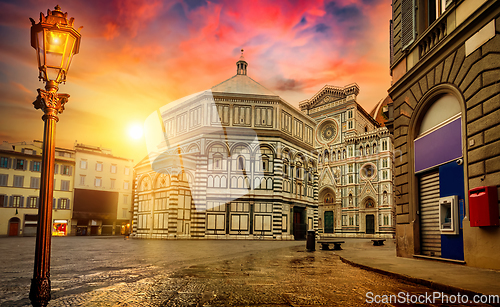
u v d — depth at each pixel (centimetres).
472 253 949
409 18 1329
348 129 5781
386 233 5091
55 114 481
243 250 1666
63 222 4516
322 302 539
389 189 5159
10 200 4284
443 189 1106
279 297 571
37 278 467
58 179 4491
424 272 822
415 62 1295
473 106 959
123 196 4959
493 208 863
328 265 1055
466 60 996
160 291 618
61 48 465
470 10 988
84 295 585
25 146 4422
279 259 1224
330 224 5794
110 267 964
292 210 3161
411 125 1302
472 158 956
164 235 2856
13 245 2278
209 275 808
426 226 1216
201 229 2827
